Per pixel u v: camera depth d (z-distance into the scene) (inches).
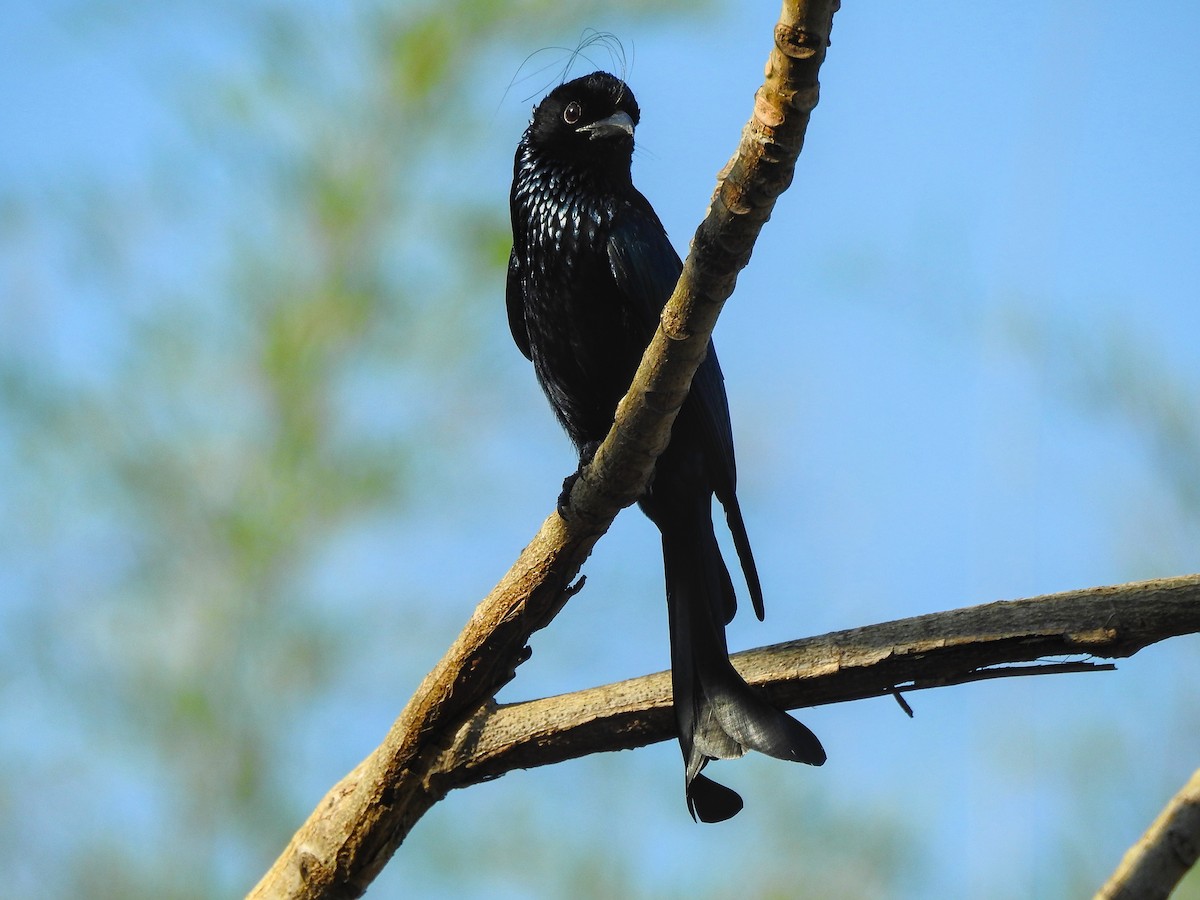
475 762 273.3
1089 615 246.4
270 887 281.9
